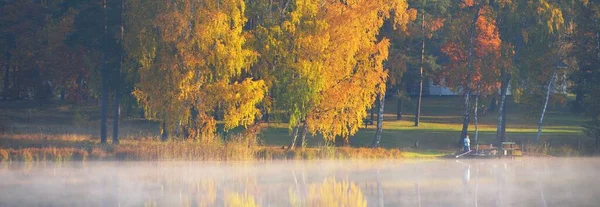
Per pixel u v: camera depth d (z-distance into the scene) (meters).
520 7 91.44
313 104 86.81
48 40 105.38
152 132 100.81
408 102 146.12
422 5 106.00
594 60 93.19
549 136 104.81
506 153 90.19
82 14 86.56
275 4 88.44
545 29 90.38
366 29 88.00
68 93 121.38
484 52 97.38
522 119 122.56
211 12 82.25
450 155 90.88
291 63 85.69
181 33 83.56
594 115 93.06
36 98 128.75
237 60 83.06
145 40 84.25
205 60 83.88
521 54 96.81
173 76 83.62
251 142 88.75
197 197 61.34
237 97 83.75
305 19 85.94
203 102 84.81
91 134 97.06
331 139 93.19
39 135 92.94
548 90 99.00
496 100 124.69
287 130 105.50
